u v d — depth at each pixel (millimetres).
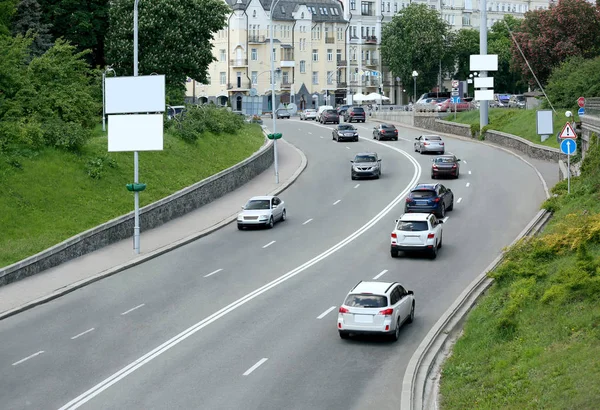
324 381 25656
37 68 60906
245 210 51562
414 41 154875
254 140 79688
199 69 90875
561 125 76188
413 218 42250
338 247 45562
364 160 68500
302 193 63750
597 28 103312
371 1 171375
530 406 20375
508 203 54812
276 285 38156
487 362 24891
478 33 163750
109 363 28188
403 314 30516
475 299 33344
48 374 27297
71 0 84562
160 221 52625
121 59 86750
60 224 46031
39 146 52031
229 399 24281
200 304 35469
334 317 32812
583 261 28859
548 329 25172
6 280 38875
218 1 93250
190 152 65125
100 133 64062
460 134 97250
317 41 163750
